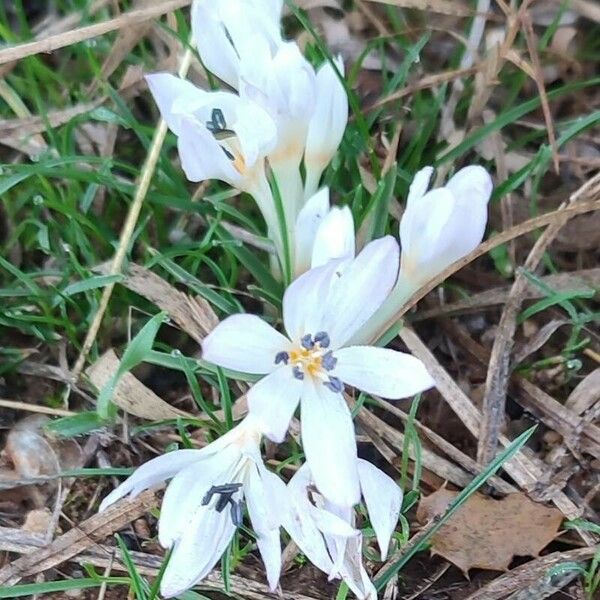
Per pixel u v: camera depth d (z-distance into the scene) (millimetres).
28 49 267
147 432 254
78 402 262
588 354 270
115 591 235
